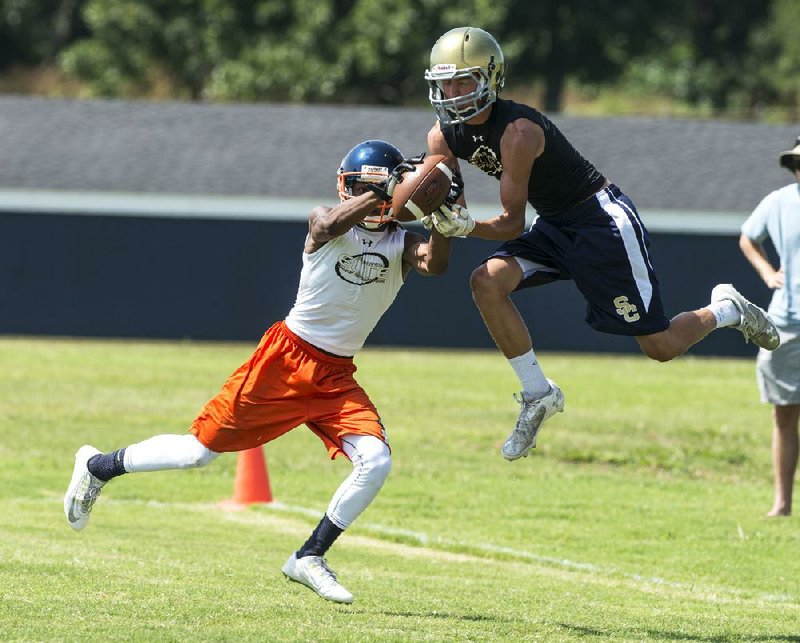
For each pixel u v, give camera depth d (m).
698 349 95.19
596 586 29.64
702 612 26.56
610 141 103.12
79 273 95.00
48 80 181.38
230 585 26.42
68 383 69.12
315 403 23.73
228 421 23.72
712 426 59.41
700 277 94.75
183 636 20.91
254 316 95.88
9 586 24.67
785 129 105.31
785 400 38.16
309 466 48.50
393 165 23.23
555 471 48.19
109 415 58.56
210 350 90.00
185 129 102.81
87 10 158.88
